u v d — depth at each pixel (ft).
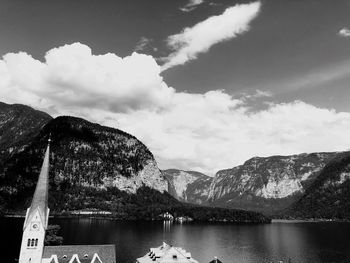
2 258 514.27
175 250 462.60
